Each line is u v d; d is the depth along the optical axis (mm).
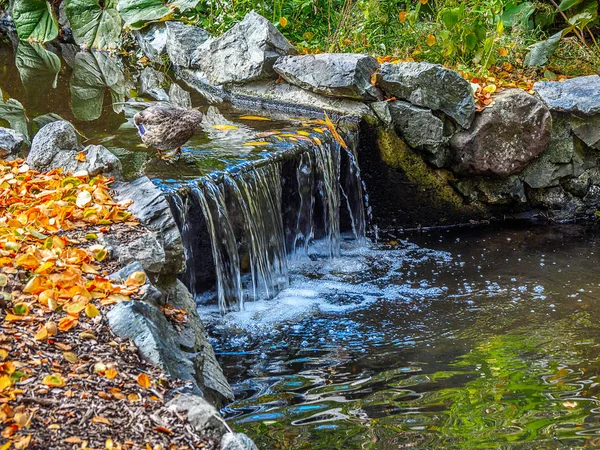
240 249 5617
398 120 6969
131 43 10781
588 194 7363
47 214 4418
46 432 2787
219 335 4988
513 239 6832
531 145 7059
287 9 9008
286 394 4152
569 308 5316
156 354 3332
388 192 7137
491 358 4570
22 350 3180
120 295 3684
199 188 5254
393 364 4523
